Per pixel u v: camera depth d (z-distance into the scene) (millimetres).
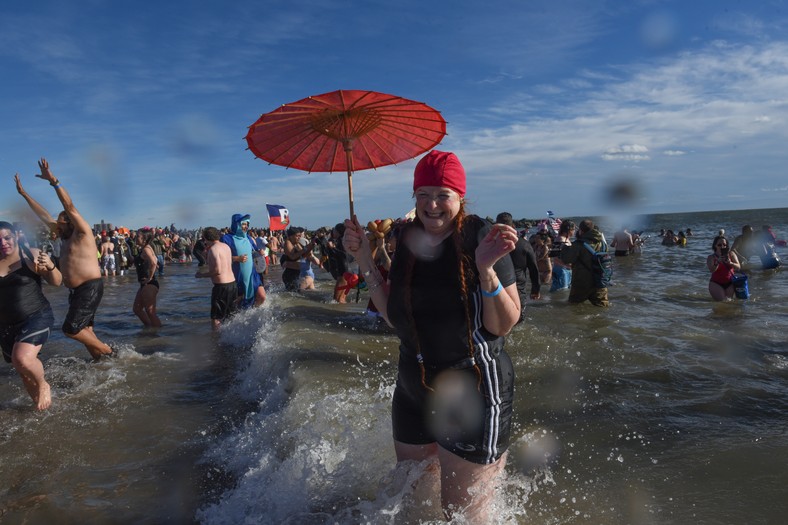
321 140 2920
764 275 13469
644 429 3613
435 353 2303
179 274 22906
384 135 2904
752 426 3586
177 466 3637
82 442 4137
